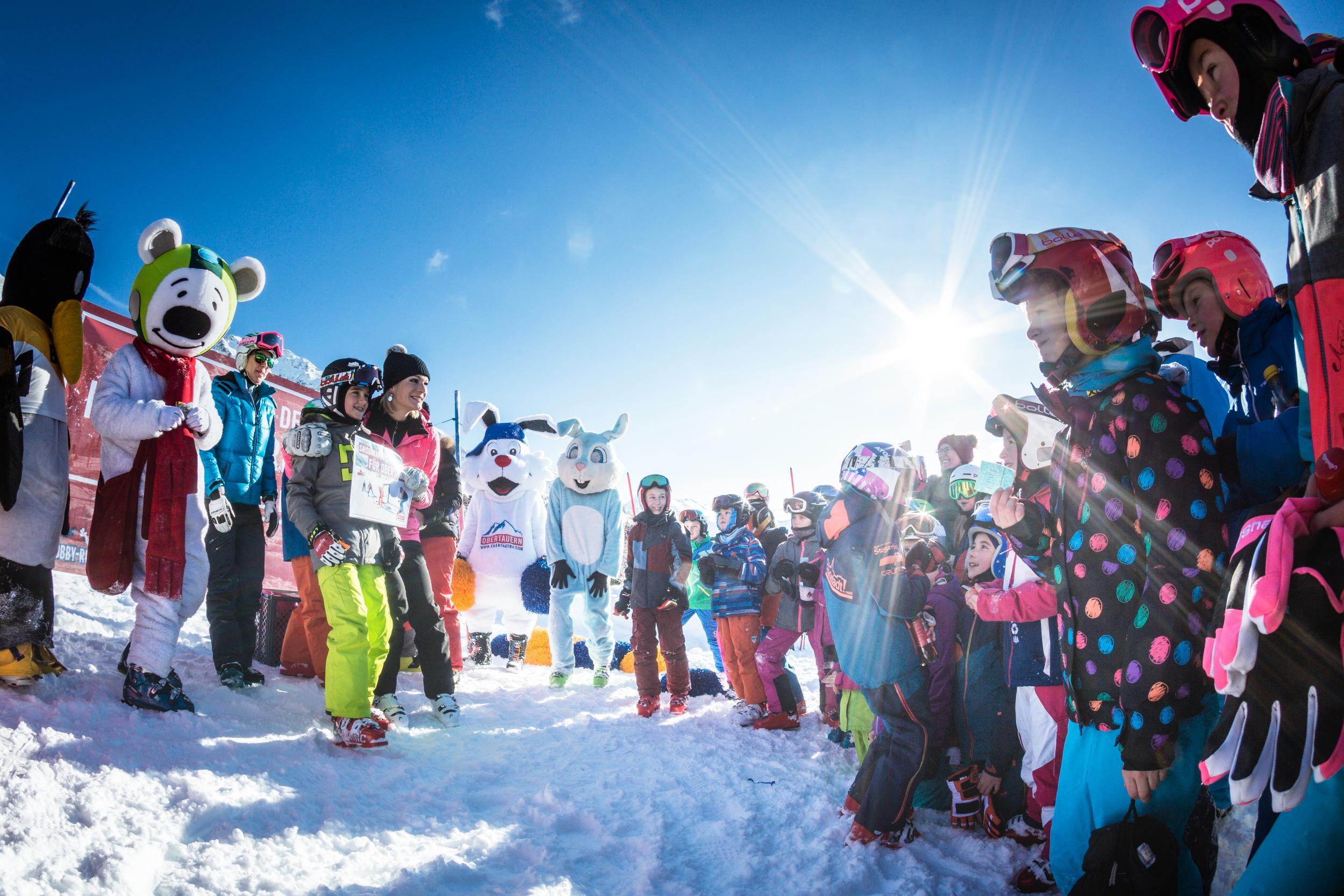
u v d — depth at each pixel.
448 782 3.85
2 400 3.31
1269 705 1.71
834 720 5.73
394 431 5.41
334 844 2.95
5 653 3.60
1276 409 2.64
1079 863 2.39
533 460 7.50
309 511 4.27
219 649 4.79
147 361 4.05
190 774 3.19
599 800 3.79
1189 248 3.08
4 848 2.43
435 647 5.01
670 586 6.01
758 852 3.29
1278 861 1.75
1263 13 1.97
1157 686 2.11
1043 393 2.61
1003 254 2.62
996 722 3.63
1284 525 1.73
